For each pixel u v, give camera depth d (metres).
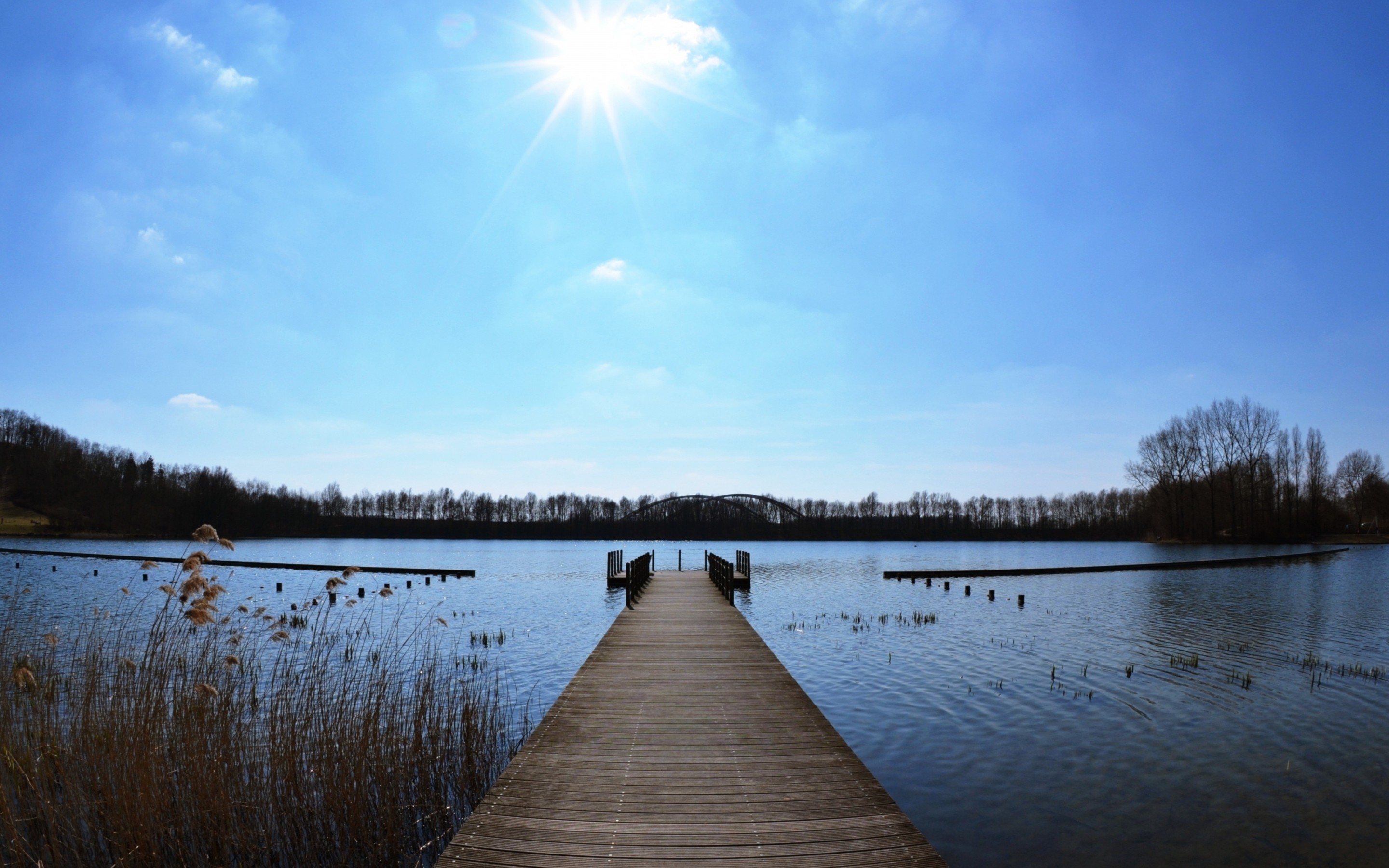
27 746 5.61
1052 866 6.04
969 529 98.69
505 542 87.00
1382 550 55.38
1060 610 21.98
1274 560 44.19
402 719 7.15
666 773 5.61
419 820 6.00
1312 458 62.31
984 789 7.57
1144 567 38.06
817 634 17.25
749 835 4.55
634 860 4.23
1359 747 8.81
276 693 7.14
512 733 8.84
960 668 13.25
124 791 5.17
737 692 8.15
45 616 16.33
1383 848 6.31
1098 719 9.95
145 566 6.46
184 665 6.84
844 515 105.75
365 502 103.06
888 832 4.60
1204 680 12.26
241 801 5.59
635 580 18.47
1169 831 6.64
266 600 23.42
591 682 8.65
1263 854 6.21
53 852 4.91
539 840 4.47
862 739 9.13
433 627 18.05
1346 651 15.24
